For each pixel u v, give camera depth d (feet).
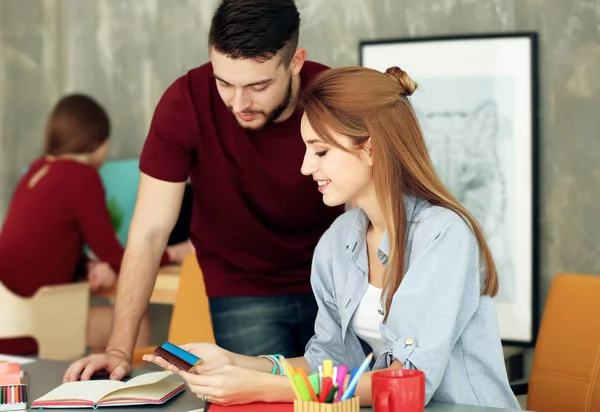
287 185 8.08
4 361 7.52
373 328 6.47
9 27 14.17
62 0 14.25
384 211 6.07
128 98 13.85
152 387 6.23
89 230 12.28
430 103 11.44
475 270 6.06
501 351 6.21
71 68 14.25
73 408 5.92
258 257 8.53
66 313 11.66
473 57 11.21
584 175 10.89
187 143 8.00
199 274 9.63
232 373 5.72
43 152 14.39
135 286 7.84
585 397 7.42
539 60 11.05
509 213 11.12
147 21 13.64
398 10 11.77
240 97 7.07
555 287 7.78
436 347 5.74
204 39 13.23
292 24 7.06
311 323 8.71
